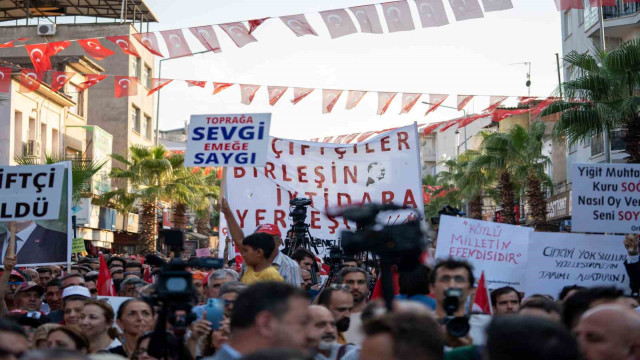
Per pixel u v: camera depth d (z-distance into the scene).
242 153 8.91
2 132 30.95
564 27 35.31
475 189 38.72
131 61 45.06
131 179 33.66
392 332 2.64
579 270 8.11
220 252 11.44
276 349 2.35
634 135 17.78
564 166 38.94
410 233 3.60
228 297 5.03
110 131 44.47
